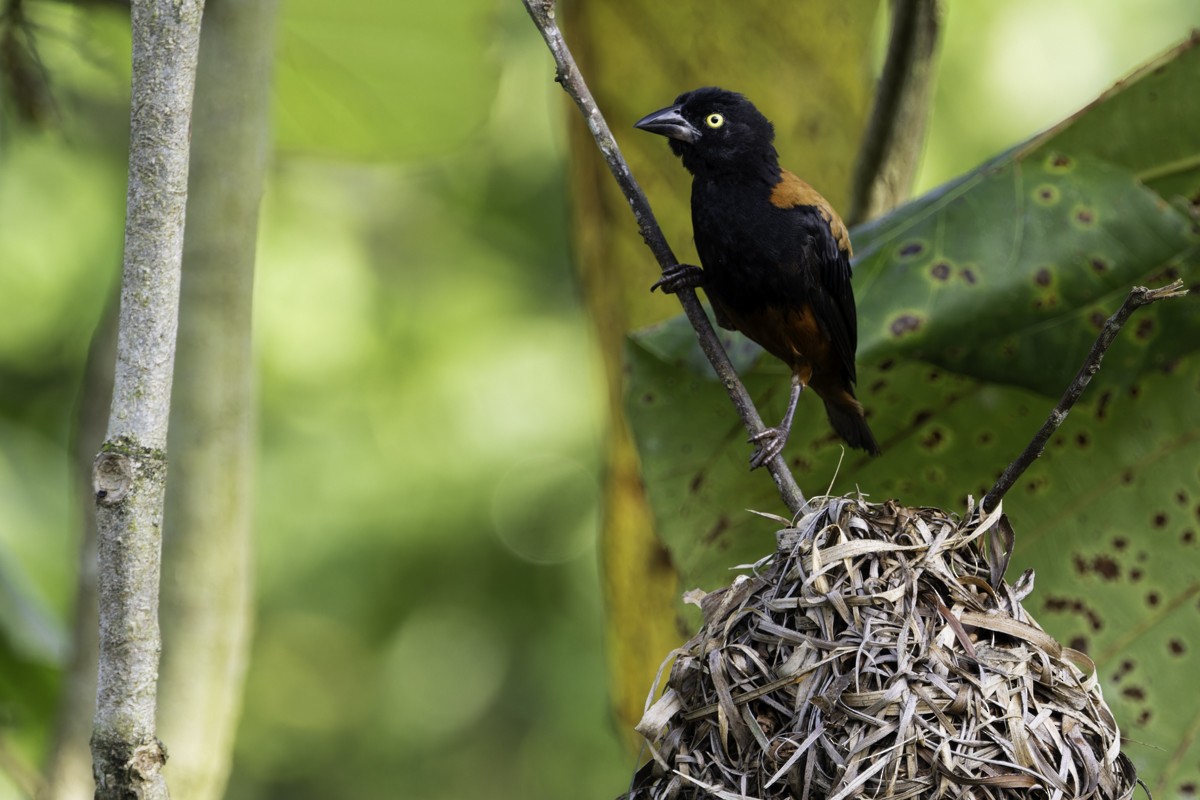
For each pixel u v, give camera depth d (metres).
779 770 6.29
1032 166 9.33
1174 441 9.84
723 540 9.58
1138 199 9.10
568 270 19.95
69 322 17.80
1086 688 6.89
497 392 18.91
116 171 17.62
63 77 12.77
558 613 19.20
